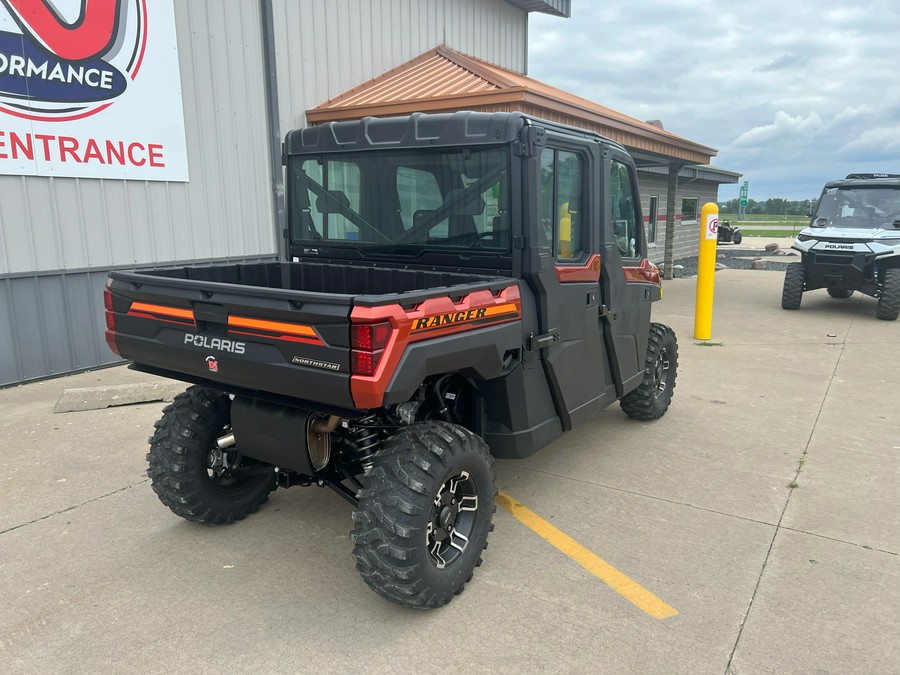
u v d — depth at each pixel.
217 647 2.71
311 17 9.19
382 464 2.82
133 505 3.98
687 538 3.64
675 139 12.05
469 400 3.58
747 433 5.35
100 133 6.70
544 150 3.50
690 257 22.98
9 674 2.54
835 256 10.81
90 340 6.95
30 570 3.27
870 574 3.29
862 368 7.50
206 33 7.68
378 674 2.56
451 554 3.05
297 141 4.21
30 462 4.57
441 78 9.72
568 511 3.96
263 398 3.00
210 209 7.98
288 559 3.41
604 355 4.42
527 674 2.56
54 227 6.48
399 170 3.80
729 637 2.79
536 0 14.18
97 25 6.53
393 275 3.86
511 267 3.46
